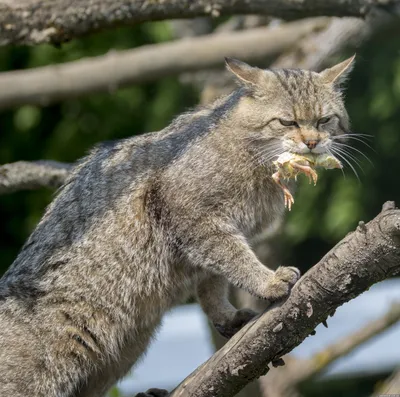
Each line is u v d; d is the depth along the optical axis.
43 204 20.44
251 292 9.59
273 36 14.65
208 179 9.98
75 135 20.58
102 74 14.80
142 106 20.67
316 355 14.42
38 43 12.01
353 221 19.97
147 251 10.16
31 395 9.91
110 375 10.60
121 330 10.31
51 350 10.02
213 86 14.64
